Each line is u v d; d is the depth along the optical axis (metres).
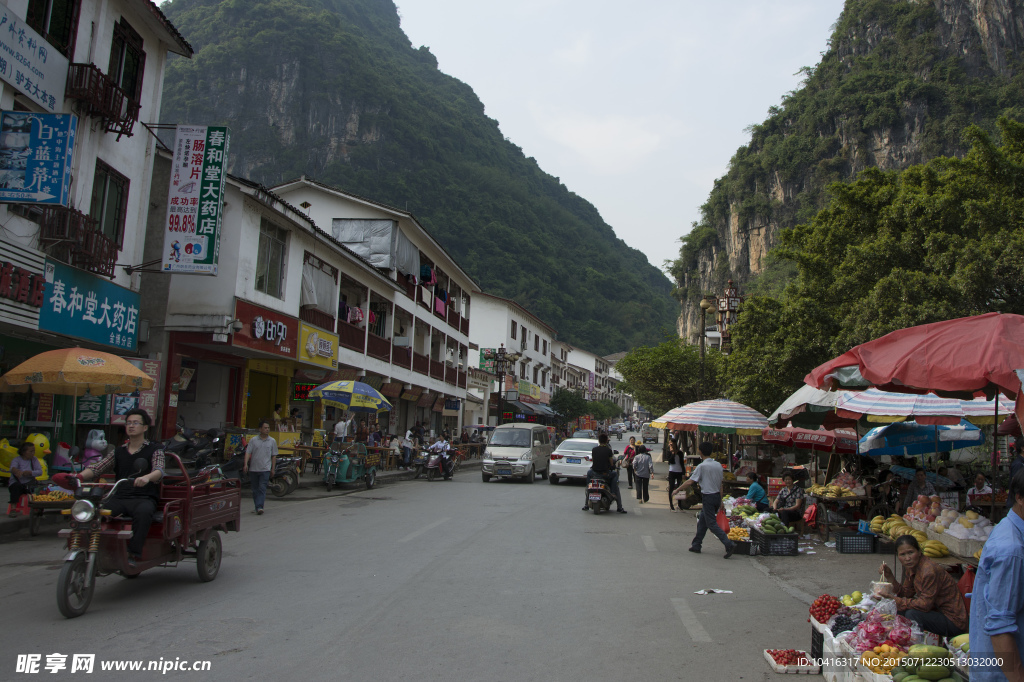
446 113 129.75
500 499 16.67
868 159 72.88
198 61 101.88
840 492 12.21
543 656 5.09
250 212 17.08
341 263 22.92
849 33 83.19
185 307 16.27
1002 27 71.94
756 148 90.44
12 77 11.29
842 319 16.02
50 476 11.86
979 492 11.82
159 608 6.15
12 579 7.14
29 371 10.16
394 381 28.70
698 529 10.22
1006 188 14.52
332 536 10.33
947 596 4.95
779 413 12.61
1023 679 3.04
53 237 12.23
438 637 5.47
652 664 4.98
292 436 18.55
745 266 85.56
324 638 5.37
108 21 14.04
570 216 130.38
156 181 16.50
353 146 102.00
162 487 6.73
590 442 22.64
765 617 6.42
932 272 14.46
